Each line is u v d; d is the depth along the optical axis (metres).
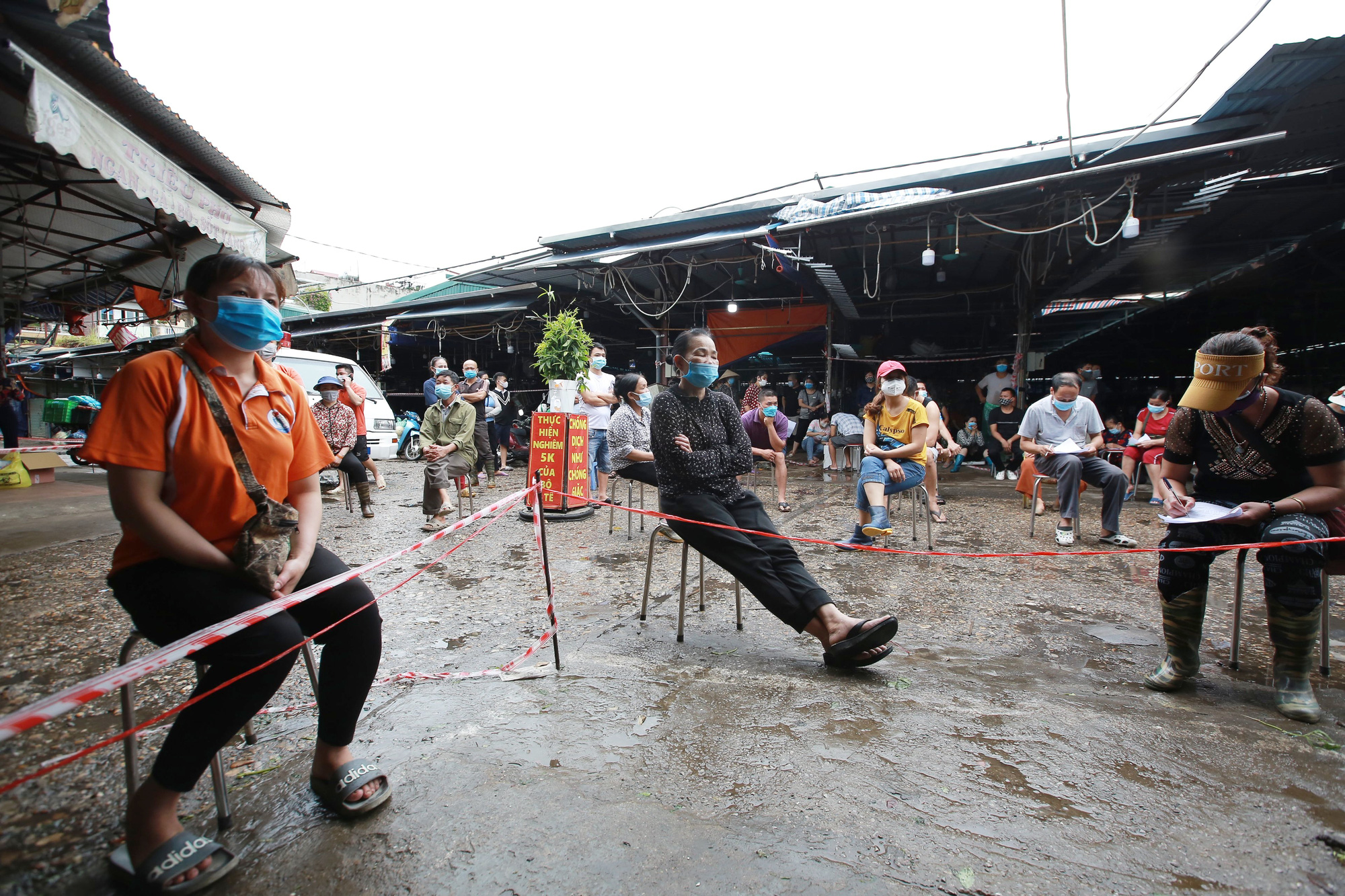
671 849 1.62
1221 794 1.84
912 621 3.44
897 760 2.03
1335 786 1.88
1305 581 2.32
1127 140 6.86
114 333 9.73
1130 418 14.17
